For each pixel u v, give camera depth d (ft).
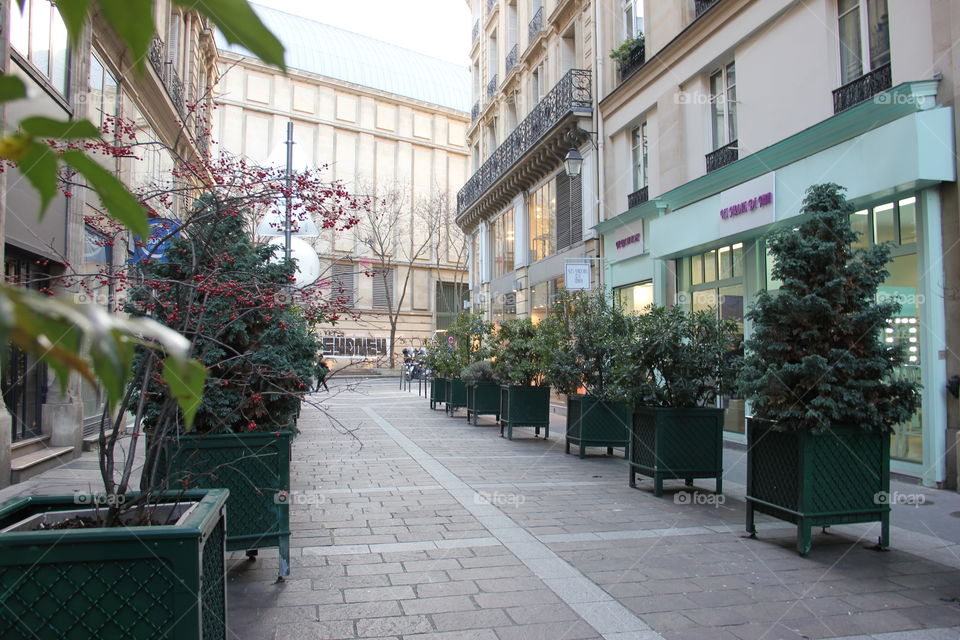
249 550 16.85
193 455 12.69
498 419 51.75
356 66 159.33
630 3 54.70
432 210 157.17
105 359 1.68
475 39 103.09
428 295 165.37
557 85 62.18
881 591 14.94
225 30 1.90
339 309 17.72
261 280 15.39
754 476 19.48
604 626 12.95
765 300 18.84
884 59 29.43
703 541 18.97
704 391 25.72
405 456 34.73
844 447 17.89
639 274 50.57
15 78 1.96
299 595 14.37
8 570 7.67
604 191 56.65
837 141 30.14
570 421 35.94
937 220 26.04
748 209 35.68
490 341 53.98
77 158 2.17
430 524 20.52
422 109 167.73
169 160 55.01
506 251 84.43
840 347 18.33
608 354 33.63
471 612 13.56
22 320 1.54
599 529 20.12
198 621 8.03
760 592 14.85
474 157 104.58
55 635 7.74
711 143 42.83
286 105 148.46
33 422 31.09
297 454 35.19
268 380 15.55
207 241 12.35
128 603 7.89
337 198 14.99
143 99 45.83
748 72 38.19
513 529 20.01
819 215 18.38
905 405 18.15
